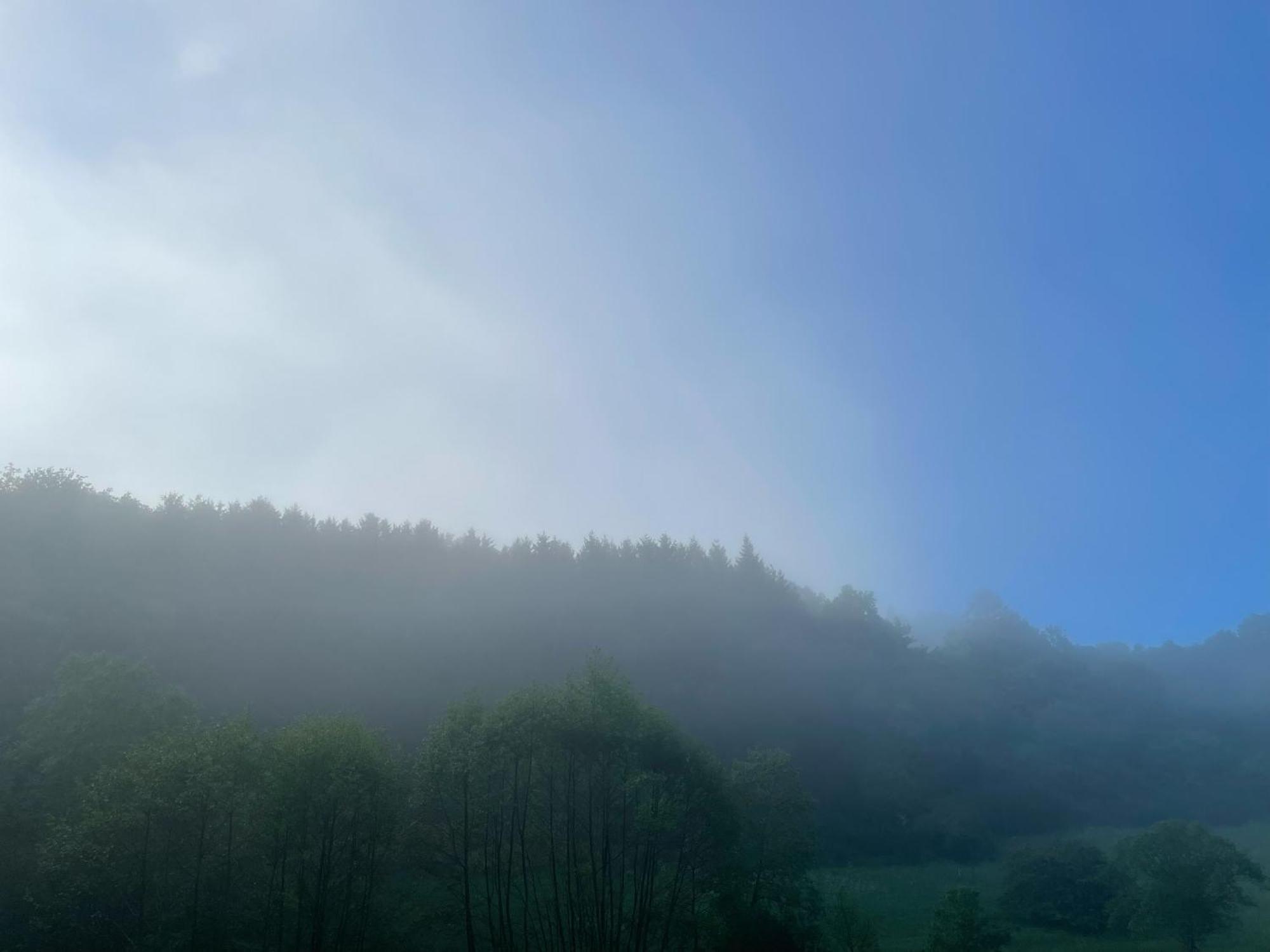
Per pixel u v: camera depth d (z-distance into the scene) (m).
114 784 30.95
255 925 32.69
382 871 34.72
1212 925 43.06
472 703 37.00
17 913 32.59
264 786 32.12
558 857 37.25
